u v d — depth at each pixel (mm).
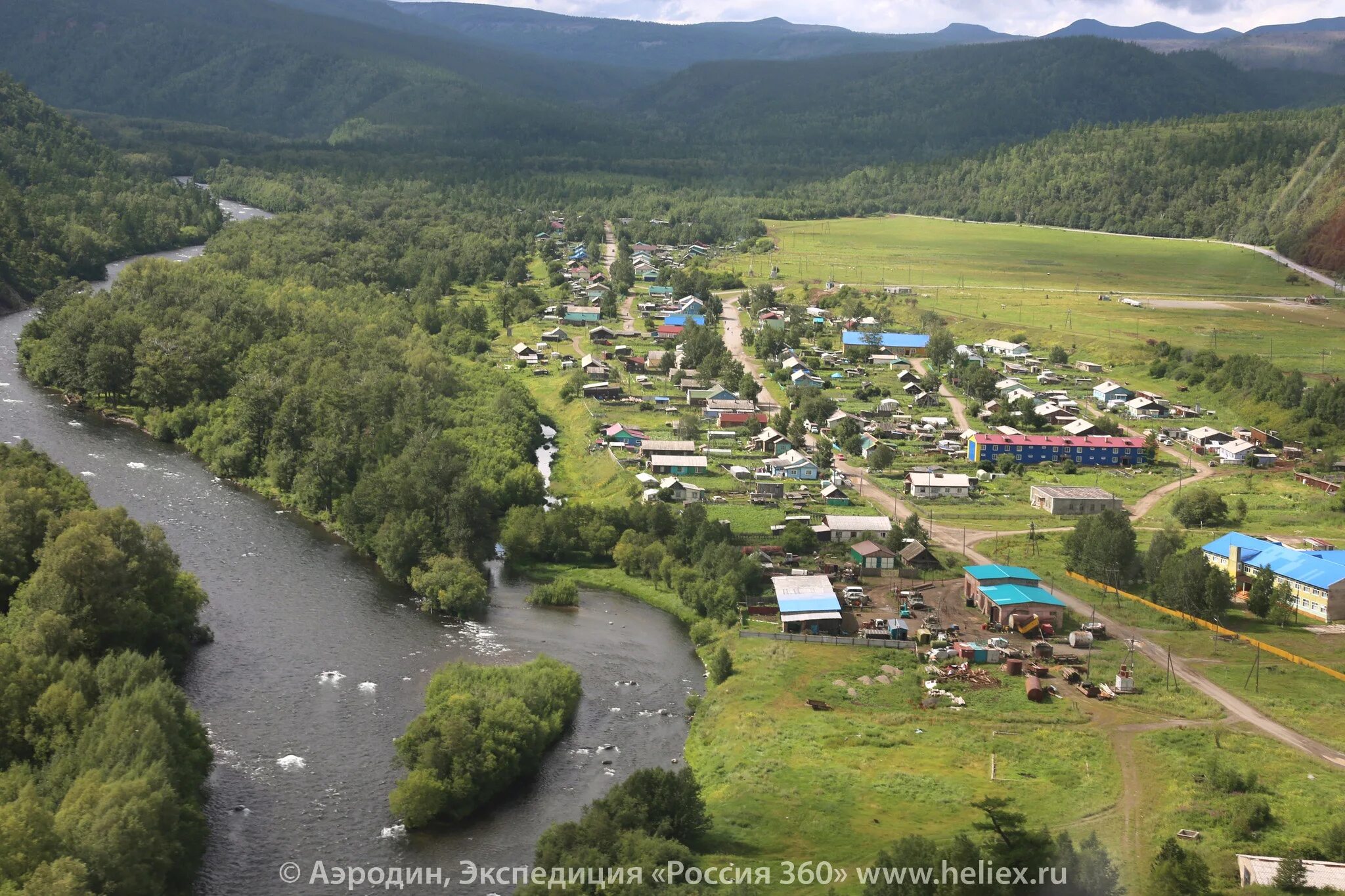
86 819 100438
